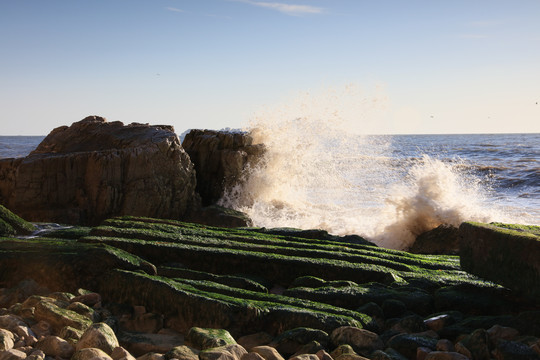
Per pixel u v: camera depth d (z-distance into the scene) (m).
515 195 17.16
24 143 83.50
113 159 10.45
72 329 3.72
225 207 11.87
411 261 5.83
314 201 14.09
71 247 5.16
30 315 4.06
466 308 4.53
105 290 4.70
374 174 20.81
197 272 5.13
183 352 3.40
